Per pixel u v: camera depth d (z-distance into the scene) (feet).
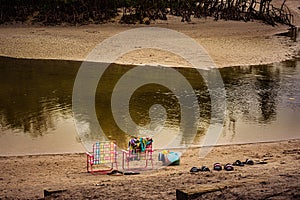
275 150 45.32
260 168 34.35
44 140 48.80
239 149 45.93
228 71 90.27
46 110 60.64
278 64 98.99
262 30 158.61
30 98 67.05
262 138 50.47
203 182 28.43
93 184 30.76
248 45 121.70
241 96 70.54
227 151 45.19
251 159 40.91
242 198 22.04
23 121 55.72
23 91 71.46
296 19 199.41
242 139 50.06
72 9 156.97
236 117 59.00
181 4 173.47
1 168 39.22
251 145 47.52
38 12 157.89
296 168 32.55
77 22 153.17
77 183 32.48
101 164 40.04
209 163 39.91
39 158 42.70
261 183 24.36
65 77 82.48
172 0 173.68
